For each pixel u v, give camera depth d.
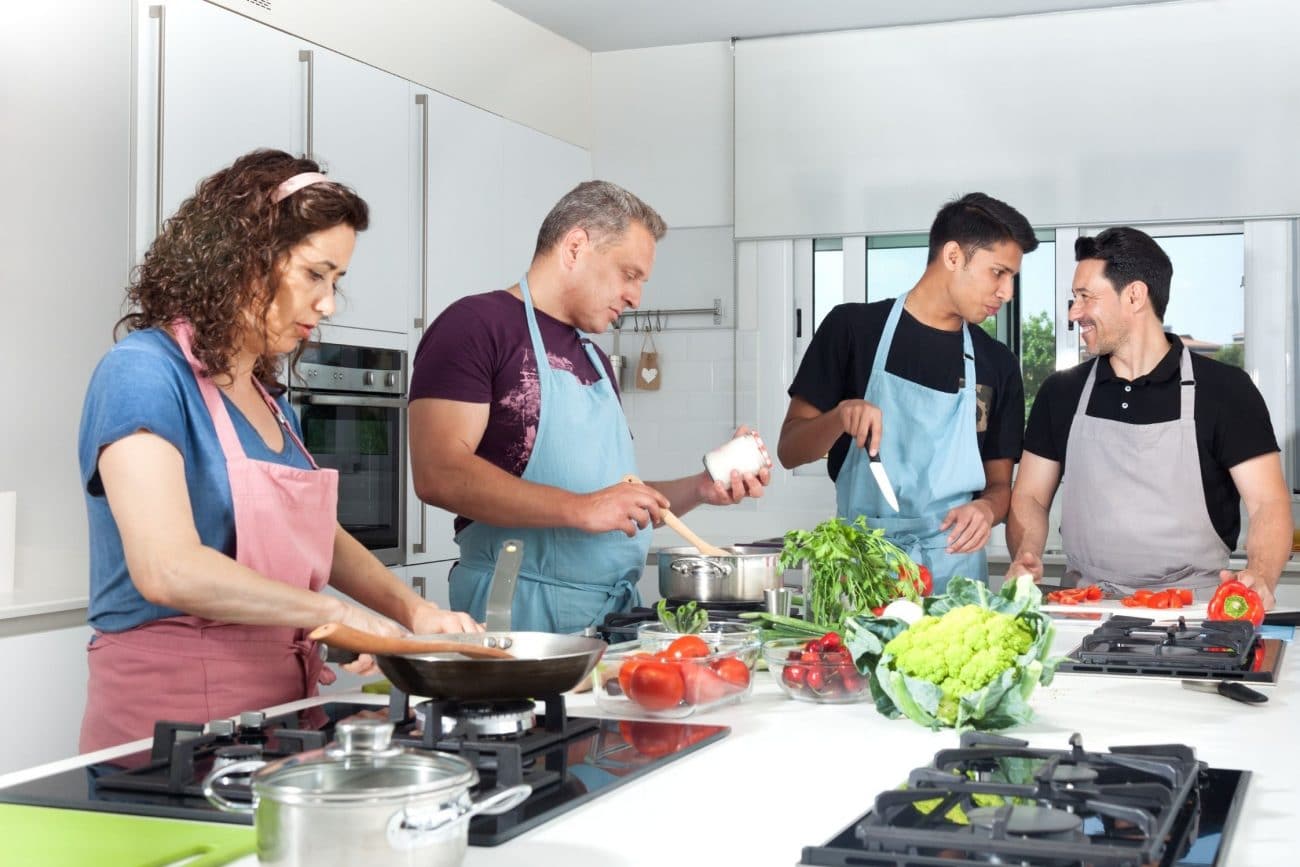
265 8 3.48
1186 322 4.61
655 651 1.63
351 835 0.78
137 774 1.17
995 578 4.32
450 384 2.28
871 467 2.71
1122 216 4.61
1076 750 1.10
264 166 1.61
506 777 1.10
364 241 3.87
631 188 5.23
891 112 4.87
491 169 4.54
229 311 1.56
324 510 1.72
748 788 1.17
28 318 3.04
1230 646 1.95
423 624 1.66
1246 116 4.47
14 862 0.92
